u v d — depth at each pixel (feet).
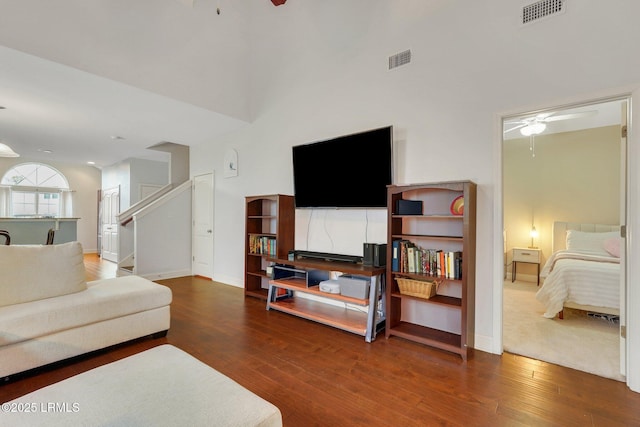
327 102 12.08
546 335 9.39
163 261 17.83
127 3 10.60
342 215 11.63
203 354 8.06
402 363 7.64
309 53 12.67
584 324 10.35
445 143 9.16
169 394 4.05
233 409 3.81
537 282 16.67
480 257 8.50
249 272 13.88
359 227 11.15
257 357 7.91
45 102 12.24
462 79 8.87
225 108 13.80
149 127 15.61
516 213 17.58
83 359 7.68
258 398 4.09
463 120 8.85
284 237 12.72
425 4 9.60
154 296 8.88
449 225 9.18
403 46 10.06
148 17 11.13
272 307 11.67
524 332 9.66
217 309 11.91
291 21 13.10
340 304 11.45
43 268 7.68
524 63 7.91
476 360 7.82
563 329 9.89
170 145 21.48
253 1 14.15
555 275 11.10
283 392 6.37
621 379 6.91
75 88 10.96
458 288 8.97
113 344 8.07
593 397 6.25
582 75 7.17
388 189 9.16
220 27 13.33
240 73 14.40
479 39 8.60
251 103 14.99
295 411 5.75
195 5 12.44
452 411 5.80
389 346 8.64
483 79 8.52
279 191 13.92
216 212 17.31
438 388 6.56
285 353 8.15
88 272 19.49
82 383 4.26
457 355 8.08
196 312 11.53
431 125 9.43
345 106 11.53
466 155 8.78
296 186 12.58
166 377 4.46
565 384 6.72
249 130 15.30
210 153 17.83
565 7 7.38
